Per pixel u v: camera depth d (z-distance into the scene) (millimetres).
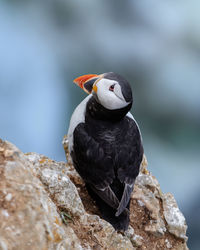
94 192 5574
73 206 4719
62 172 5293
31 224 3627
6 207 3643
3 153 4094
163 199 6219
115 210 5324
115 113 5582
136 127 5883
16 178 3906
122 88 5480
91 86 5758
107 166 5371
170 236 5879
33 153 5566
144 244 5578
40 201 3842
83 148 5539
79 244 4250
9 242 3412
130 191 5293
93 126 5672
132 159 5496
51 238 3691
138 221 5820
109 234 4816
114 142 5527
